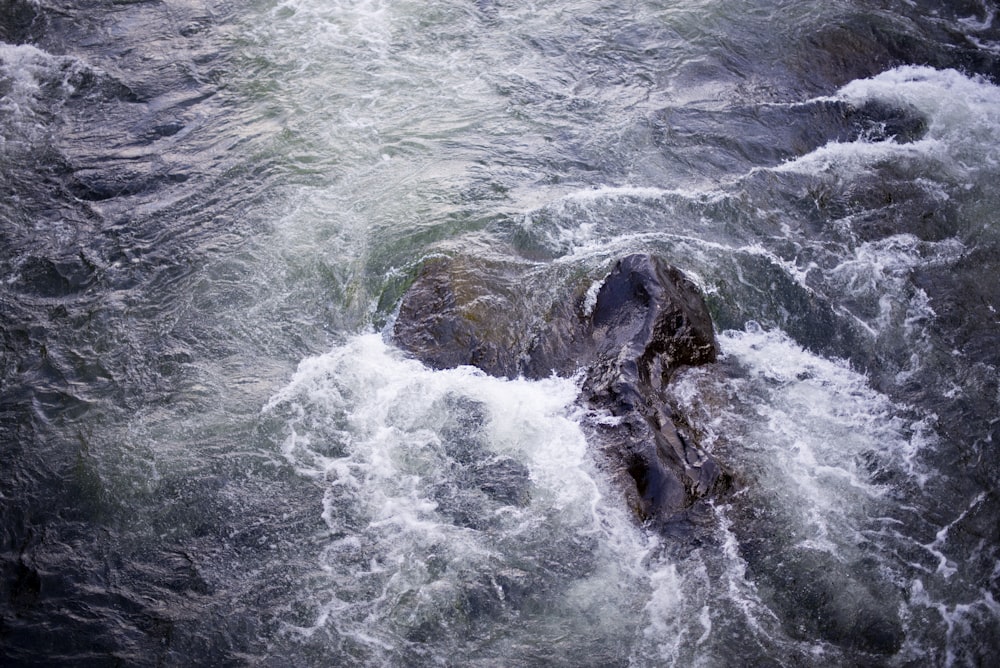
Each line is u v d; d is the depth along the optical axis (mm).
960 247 10633
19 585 7289
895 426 8703
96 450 8242
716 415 8500
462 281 9461
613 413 8078
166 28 13406
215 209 10633
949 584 7492
